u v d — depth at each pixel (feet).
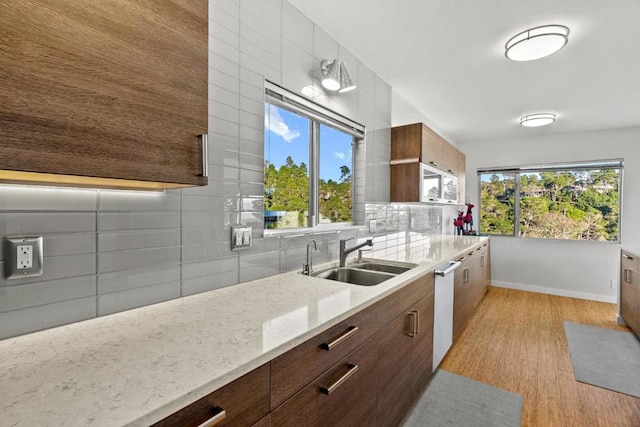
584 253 14.33
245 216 4.83
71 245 3.10
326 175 7.27
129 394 1.99
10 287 2.77
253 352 2.58
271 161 5.88
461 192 13.47
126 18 2.49
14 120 1.94
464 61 7.87
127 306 3.53
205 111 3.10
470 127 14.08
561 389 6.75
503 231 16.25
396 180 9.39
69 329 3.01
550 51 6.75
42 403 1.89
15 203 2.77
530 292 15.12
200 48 3.06
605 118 12.28
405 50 7.38
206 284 4.31
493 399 6.36
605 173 13.98
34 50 2.01
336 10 5.90
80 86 2.23
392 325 4.90
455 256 8.28
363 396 4.11
